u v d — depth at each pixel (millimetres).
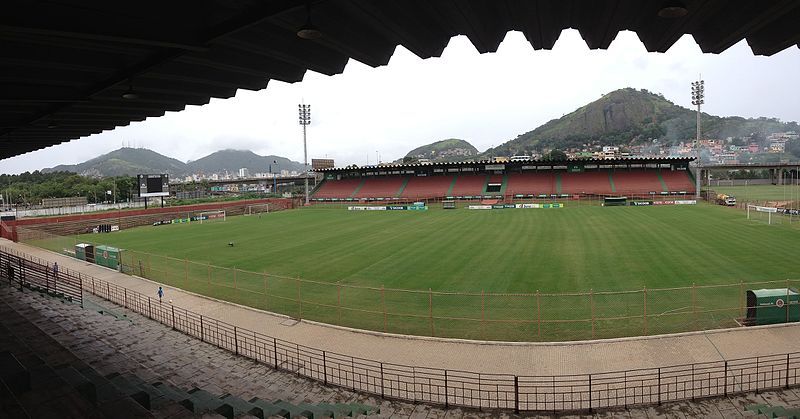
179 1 4785
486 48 5602
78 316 15672
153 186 64500
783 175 118625
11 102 7422
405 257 29406
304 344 15133
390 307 19219
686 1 3898
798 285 19906
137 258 32875
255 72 6613
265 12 4539
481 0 4594
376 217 59250
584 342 14336
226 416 7711
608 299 18984
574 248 30359
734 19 4387
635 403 10016
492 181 83688
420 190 85750
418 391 11461
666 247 29391
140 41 4641
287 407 9578
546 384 11844
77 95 7820
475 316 17688
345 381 12148
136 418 5781
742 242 30328
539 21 4859
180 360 13039
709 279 21203
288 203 85375
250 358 13570
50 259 32438
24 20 4086
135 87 7004
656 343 14086
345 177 97500
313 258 30516
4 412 5422
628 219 46125
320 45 6141
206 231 49625
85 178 130000
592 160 79250
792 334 14312
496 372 12719
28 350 8133
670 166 78625
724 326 15594
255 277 25500
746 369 11789
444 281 22750
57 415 5434
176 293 21953
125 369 10891
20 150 18328
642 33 5004
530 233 38312
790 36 4594
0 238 46188
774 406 9688
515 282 22016
